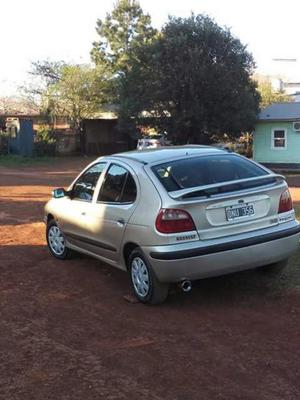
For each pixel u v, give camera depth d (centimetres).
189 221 577
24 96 4834
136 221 609
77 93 4353
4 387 425
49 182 2159
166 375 440
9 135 3912
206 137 3266
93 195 718
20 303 634
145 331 537
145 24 5228
